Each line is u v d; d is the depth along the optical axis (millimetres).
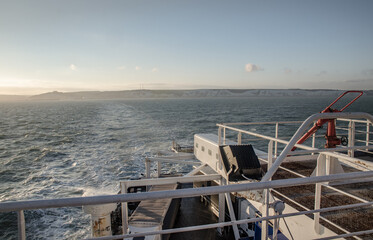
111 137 45812
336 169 5645
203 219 11023
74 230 14219
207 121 78312
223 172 8711
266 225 3736
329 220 4086
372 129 48344
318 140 40688
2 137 50625
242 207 9258
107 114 106875
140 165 26594
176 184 12539
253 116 96750
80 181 22375
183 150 26734
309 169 7188
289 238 4754
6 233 14953
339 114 3279
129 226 8805
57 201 1674
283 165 7672
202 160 12555
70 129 60219
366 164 5812
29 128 65000
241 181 7020
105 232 7961
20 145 41875
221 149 8125
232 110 132875
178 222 10828
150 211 9766
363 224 3961
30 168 27453
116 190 19562
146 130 55312
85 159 30078
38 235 13781
